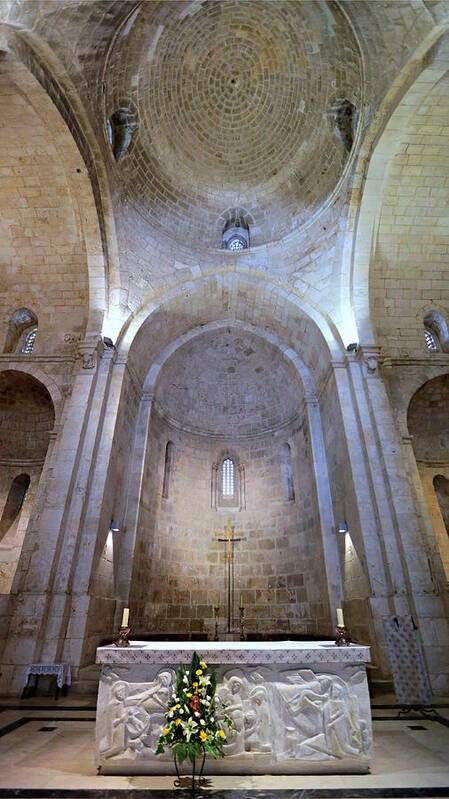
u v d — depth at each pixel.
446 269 14.09
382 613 10.28
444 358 13.66
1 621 9.76
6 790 4.60
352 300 14.03
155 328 15.66
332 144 14.05
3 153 11.78
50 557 10.42
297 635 14.01
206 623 16.25
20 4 7.74
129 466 14.80
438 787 4.69
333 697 5.35
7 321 14.21
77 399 12.48
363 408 12.65
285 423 18.48
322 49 12.62
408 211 13.23
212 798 4.45
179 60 13.99
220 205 16.80
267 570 16.88
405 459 12.30
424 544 11.34
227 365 19.42
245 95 15.33
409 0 9.00
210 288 16.00
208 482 18.70
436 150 11.94
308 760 5.05
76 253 13.88
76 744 6.16
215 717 5.16
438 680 9.27
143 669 5.46
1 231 13.53
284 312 15.86
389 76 10.70
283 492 17.69
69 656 9.81
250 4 12.86
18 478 16.05
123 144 13.45
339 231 14.13
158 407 17.23
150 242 15.20
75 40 9.62
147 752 5.06
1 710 8.06
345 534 12.98
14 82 9.48
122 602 12.99
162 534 16.47
